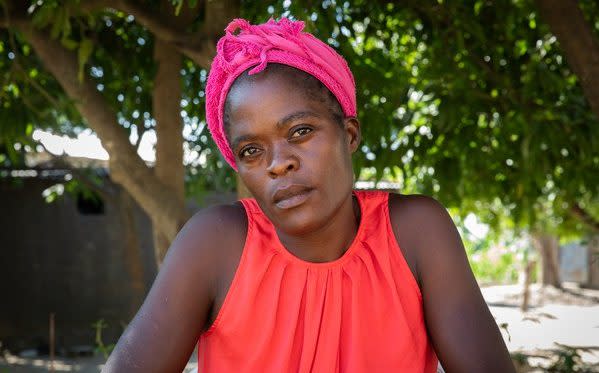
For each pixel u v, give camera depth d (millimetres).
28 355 8664
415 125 3986
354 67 3125
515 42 3574
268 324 1250
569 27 2633
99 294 10398
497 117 3676
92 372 7465
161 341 1210
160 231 3088
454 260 1283
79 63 2707
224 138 1237
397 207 1335
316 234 1227
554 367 3318
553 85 3277
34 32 2932
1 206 10406
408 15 3447
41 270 10398
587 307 11547
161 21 2727
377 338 1259
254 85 1131
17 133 3639
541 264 15141
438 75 3340
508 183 4059
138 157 2984
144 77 3824
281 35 1165
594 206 5980
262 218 1301
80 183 7168
